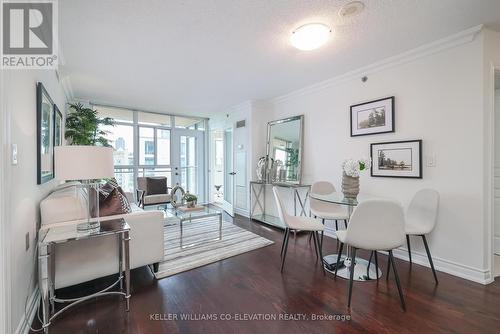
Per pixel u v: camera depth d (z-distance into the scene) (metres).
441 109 2.34
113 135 4.95
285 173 4.14
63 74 3.07
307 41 2.10
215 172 6.06
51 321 1.63
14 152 1.37
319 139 3.62
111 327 1.58
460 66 2.21
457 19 1.94
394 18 1.92
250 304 1.84
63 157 1.67
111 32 2.09
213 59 2.67
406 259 2.62
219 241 3.24
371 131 2.91
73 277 1.85
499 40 2.15
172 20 1.93
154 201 4.54
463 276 2.20
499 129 2.72
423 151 2.47
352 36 2.20
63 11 1.77
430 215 2.24
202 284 2.13
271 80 3.39
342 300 1.88
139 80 3.33
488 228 2.11
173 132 5.68
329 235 3.52
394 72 2.70
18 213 1.45
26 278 1.60
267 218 4.38
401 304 1.79
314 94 3.68
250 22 1.97
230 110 5.18
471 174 2.16
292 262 2.60
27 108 1.66
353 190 2.42
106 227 1.82
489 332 1.52
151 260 2.25
